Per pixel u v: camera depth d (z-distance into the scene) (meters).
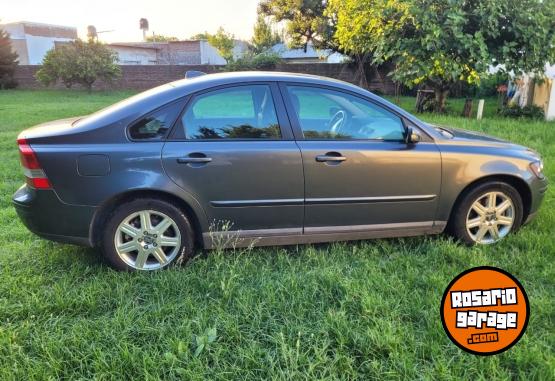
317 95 3.34
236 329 2.44
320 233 3.39
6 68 24.64
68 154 2.92
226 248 3.36
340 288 2.88
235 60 24.73
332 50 23.95
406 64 11.11
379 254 3.48
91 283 2.94
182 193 3.08
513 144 3.86
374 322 2.49
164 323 2.53
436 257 3.31
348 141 3.32
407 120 3.43
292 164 3.18
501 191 3.61
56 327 2.49
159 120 3.08
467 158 3.47
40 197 2.96
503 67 11.73
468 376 2.12
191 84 3.21
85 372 2.18
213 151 3.09
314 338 2.38
